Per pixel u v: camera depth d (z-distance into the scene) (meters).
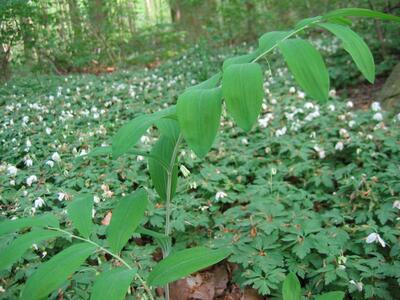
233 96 1.04
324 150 4.35
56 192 3.68
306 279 2.76
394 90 6.06
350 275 2.56
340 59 8.40
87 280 2.47
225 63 1.37
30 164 4.33
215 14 13.85
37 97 7.60
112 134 5.40
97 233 3.01
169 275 1.27
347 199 3.45
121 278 1.16
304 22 1.29
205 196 3.74
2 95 8.12
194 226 3.22
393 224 3.07
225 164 4.25
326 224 3.10
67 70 12.13
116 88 7.78
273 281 2.51
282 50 1.13
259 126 5.12
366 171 3.75
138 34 14.48
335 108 5.47
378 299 2.55
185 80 8.53
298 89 6.67
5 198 3.72
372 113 5.13
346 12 1.23
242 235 2.99
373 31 9.55
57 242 2.99
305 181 3.91
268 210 3.13
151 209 3.30
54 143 4.99
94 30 12.69
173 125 1.66
